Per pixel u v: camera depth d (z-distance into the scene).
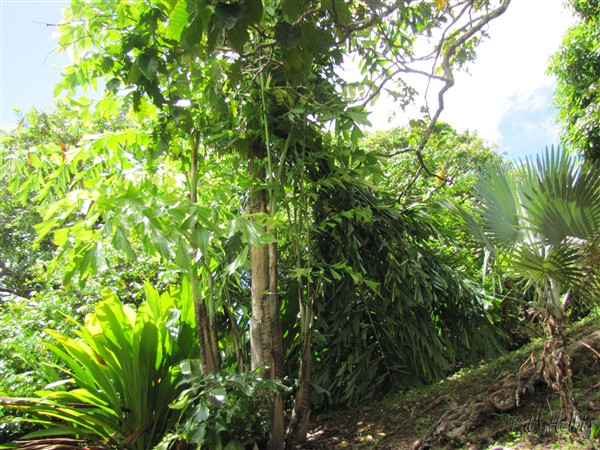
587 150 9.02
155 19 3.10
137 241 6.18
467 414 3.60
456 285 5.28
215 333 4.00
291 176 4.17
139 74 3.28
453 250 5.89
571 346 3.78
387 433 4.10
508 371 4.21
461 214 3.36
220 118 4.25
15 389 4.81
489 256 3.23
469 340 5.35
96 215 3.30
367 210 4.35
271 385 3.59
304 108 4.10
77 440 3.90
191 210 3.30
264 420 3.83
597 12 9.29
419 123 4.82
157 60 3.19
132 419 4.04
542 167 2.86
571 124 9.81
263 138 4.27
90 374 4.12
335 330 5.11
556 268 2.83
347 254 5.05
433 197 5.52
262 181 4.14
